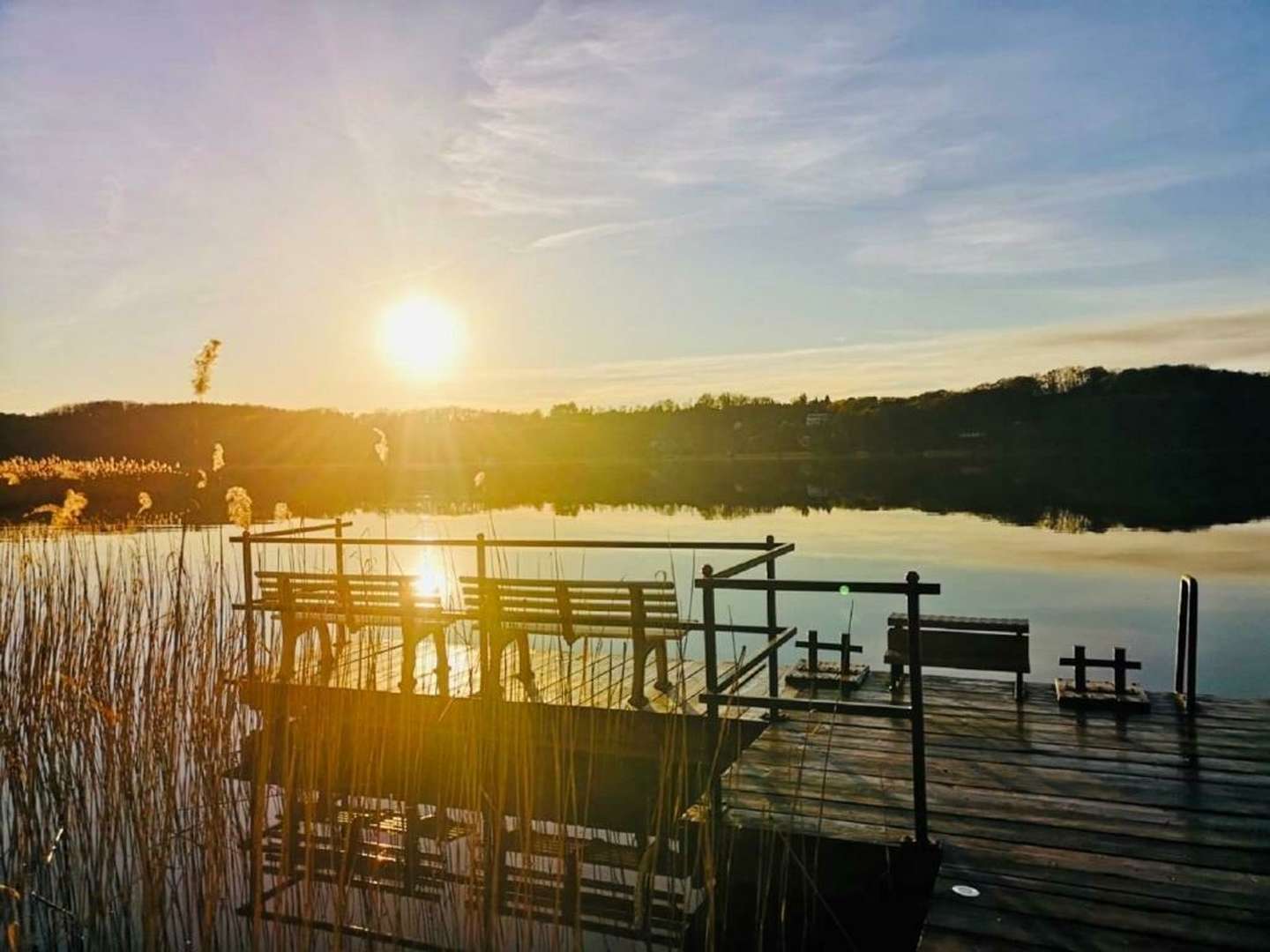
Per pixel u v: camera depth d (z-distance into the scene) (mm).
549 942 5105
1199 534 26984
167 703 5918
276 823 6473
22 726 5672
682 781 5836
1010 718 6898
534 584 7254
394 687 7758
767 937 4938
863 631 14789
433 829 6633
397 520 25547
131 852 5273
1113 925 3949
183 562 6664
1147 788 5418
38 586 6418
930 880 4598
